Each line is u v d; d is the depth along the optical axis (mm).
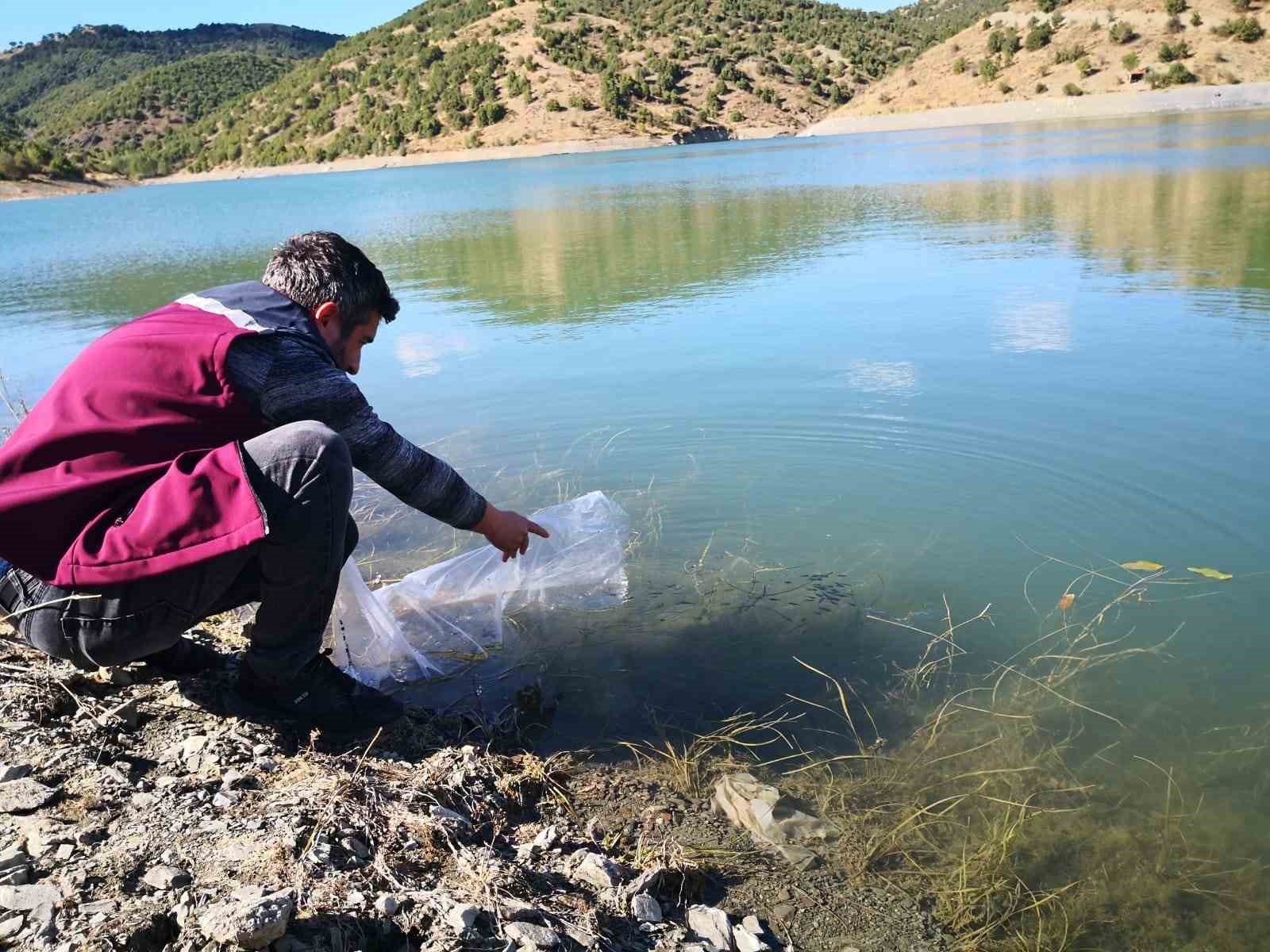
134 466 2123
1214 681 2770
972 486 4066
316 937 1689
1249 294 6988
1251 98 58312
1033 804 2400
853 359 5938
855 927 2088
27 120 192875
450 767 2463
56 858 1839
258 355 2217
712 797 2506
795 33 121375
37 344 7879
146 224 25562
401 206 25562
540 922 1886
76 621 2121
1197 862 2197
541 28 112062
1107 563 3404
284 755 2418
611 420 5129
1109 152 24203
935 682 2883
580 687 2967
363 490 4699
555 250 12391
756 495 4141
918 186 18656
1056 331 6273
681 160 45719
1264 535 3473
